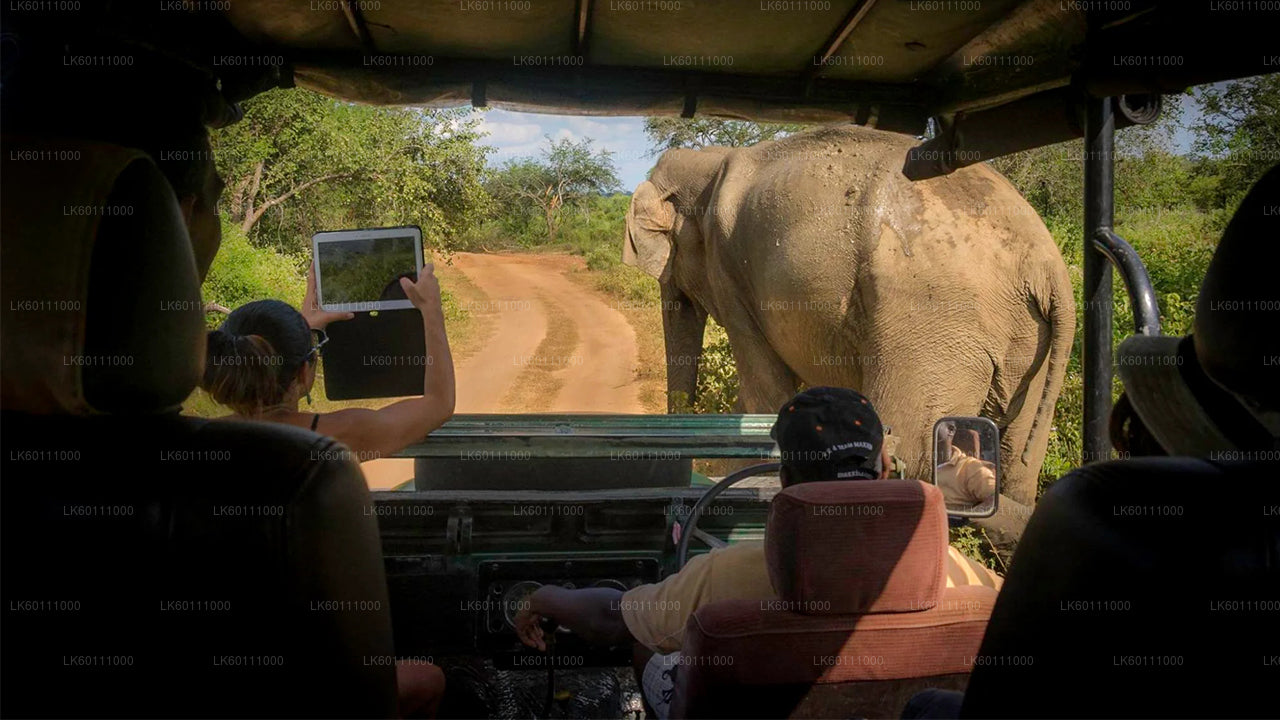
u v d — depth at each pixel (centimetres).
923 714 171
